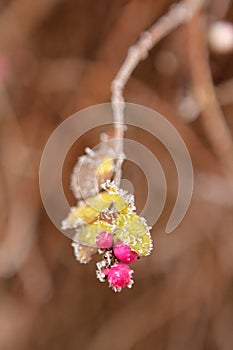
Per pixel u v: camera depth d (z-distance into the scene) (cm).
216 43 53
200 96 51
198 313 63
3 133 60
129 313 64
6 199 61
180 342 64
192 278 63
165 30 44
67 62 60
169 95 59
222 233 61
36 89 61
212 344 63
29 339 65
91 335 66
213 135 52
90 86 60
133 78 59
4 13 61
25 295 63
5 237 61
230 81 56
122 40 58
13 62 61
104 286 64
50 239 63
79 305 65
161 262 62
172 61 57
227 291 63
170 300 63
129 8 58
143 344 64
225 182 59
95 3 59
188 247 62
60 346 66
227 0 54
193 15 48
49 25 61
